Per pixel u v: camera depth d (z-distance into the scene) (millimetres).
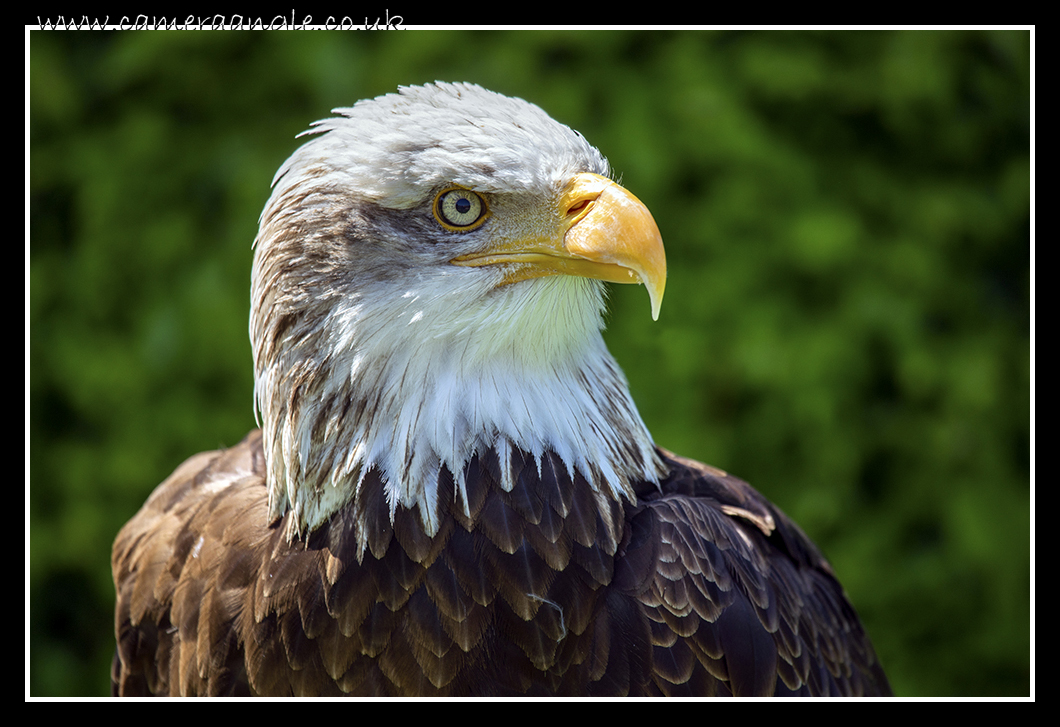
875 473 9250
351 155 4520
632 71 8734
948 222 8977
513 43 8656
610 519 4645
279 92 8938
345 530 4543
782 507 8891
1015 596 9008
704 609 4609
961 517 8914
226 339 8656
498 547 4484
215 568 4855
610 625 4520
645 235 4445
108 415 9133
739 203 8523
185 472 5762
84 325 9094
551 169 4535
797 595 5270
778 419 8766
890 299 8766
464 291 4508
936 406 9086
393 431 4551
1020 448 9438
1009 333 9352
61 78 8859
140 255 8953
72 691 9523
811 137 9062
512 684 4457
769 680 4750
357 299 4516
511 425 4586
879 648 9195
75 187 9219
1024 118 9328
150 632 5227
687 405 8641
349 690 4516
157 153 8961
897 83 8781
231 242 8656
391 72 8617
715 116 8422
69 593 9648
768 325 8562
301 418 4609
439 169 4445
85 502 9180
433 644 4445
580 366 4879
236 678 4715
